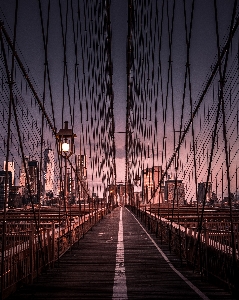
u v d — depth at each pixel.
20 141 6.64
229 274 6.73
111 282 7.96
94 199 31.52
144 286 7.56
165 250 13.73
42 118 8.59
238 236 6.43
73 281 8.07
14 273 6.88
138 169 25.16
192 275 8.82
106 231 23.09
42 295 6.75
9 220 24.00
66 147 14.65
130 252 13.16
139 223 31.77
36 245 8.27
